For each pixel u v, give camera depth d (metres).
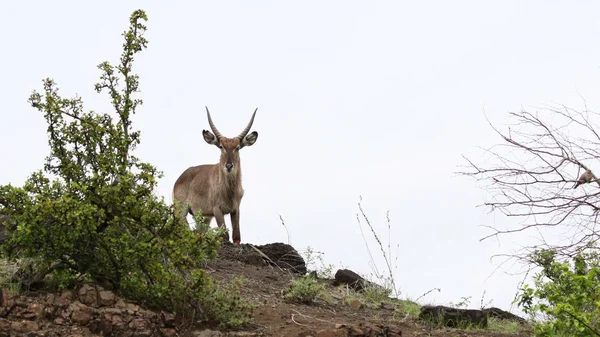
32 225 16.53
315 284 22.36
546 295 17.34
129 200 16.98
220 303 17.72
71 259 17.53
